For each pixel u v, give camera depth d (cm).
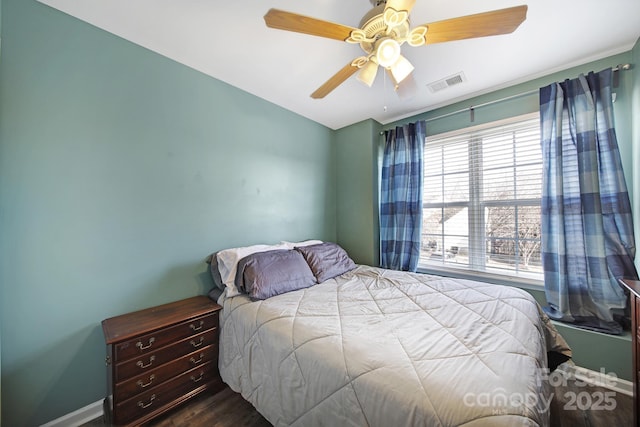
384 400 83
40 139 132
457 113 252
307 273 201
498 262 234
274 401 119
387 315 137
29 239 128
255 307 153
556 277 191
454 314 137
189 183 191
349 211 313
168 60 181
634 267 166
